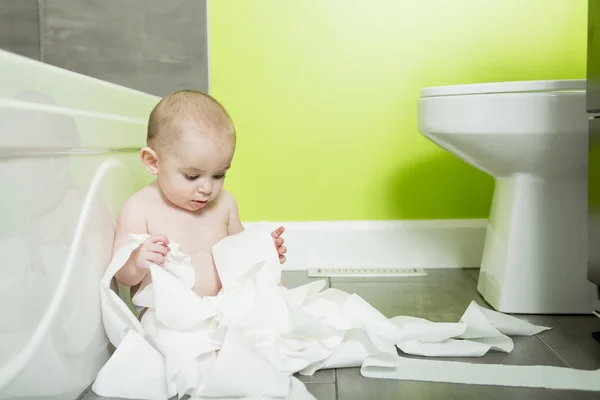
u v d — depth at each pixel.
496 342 1.08
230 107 1.77
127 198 1.09
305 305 1.04
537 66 1.74
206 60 1.74
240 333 0.92
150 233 1.02
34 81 0.74
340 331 0.99
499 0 1.73
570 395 0.86
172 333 0.89
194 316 0.88
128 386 0.86
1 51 0.67
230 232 1.14
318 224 1.78
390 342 1.02
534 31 1.73
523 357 1.03
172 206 1.04
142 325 0.94
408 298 1.45
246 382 0.83
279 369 0.91
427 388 0.89
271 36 1.75
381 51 1.75
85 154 0.90
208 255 1.07
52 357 0.77
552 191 1.29
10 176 0.68
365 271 1.73
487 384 0.90
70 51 1.74
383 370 0.96
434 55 1.75
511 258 1.31
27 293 0.71
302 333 0.94
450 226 1.78
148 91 1.75
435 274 1.71
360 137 1.77
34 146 0.72
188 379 0.84
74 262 0.84
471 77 1.75
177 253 0.95
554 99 1.19
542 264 1.30
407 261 1.78
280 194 1.79
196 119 0.98
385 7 1.74
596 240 1.02
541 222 1.29
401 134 1.77
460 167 1.77
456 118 1.27
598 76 1.00
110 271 0.90
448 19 1.74
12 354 0.67
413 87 1.75
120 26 1.73
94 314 0.91
